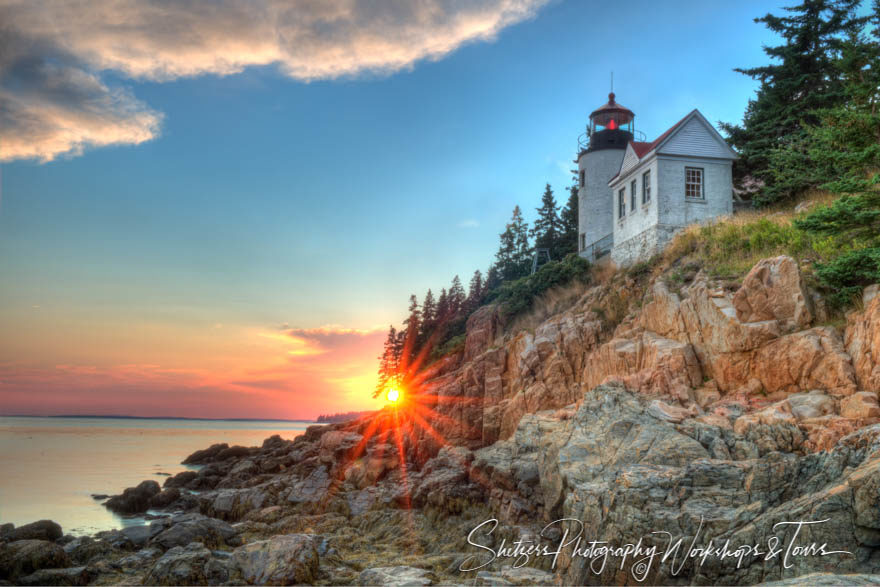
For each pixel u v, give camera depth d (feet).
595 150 161.79
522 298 135.23
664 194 111.86
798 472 44.65
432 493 84.02
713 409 64.28
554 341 100.73
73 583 60.59
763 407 60.90
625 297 98.78
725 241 89.30
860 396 52.65
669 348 73.26
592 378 87.20
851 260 61.26
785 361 62.13
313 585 59.16
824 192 99.71
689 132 114.21
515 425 97.14
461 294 246.06
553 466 65.87
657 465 53.72
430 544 75.72
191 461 206.59
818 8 122.42
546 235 234.17
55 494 136.26
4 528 86.99
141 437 426.92
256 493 102.94
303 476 119.85
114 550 74.33
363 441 128.47
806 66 123.34
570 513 55.21
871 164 62.80
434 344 199.93
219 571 59.67
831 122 65.98
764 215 97.25
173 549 65.87
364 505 93.66
